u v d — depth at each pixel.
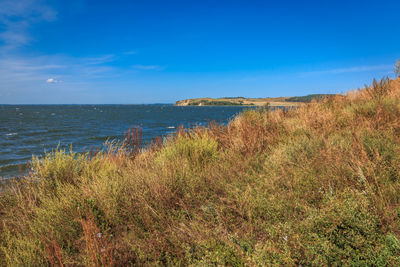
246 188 3.22
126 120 47.22
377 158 3.06
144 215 2.93
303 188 3.01
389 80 9.02
